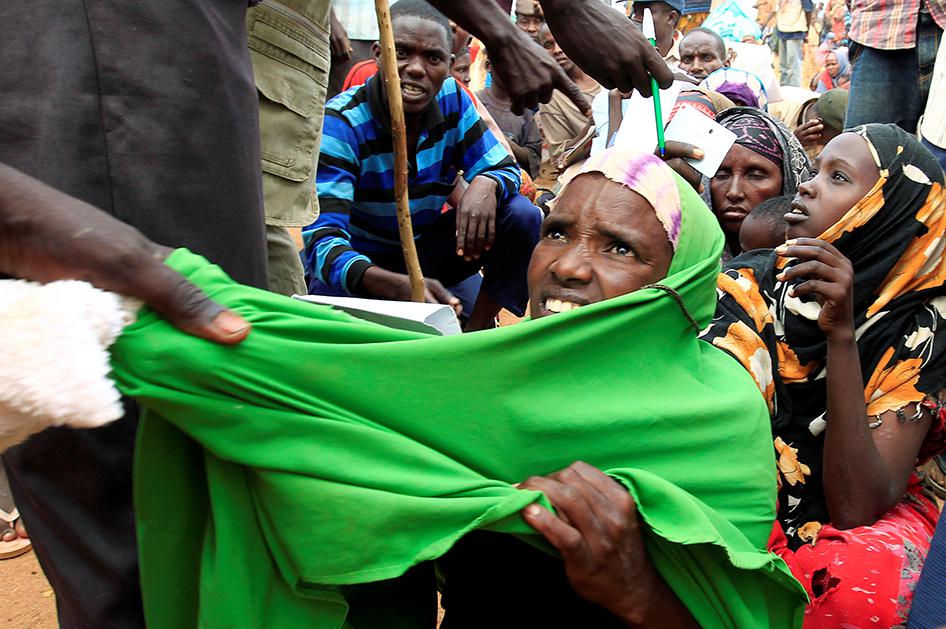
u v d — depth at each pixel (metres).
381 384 1.51
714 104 4.86
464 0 2.44
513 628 1.81
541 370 1.65
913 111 4.90
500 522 1.50
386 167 3.72
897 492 2.40
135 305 1.33
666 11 6.82
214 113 1.71
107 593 1.67
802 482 2.52
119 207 1.62
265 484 1.48
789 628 1.81
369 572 1.48
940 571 2.15
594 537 1.52
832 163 2.58
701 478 1.75
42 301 1.21
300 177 2.74
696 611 1.65
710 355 2.04
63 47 1.60
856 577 2.28
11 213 1.26
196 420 1.40
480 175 3.80
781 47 13.98
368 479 1.47
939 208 2.50
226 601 1.52
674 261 1.90
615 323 1.70
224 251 1.75
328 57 2.85
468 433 1.59
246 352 1.40
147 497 1.51
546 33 6.98
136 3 1.62
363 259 3.49
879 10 4.75
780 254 2.39
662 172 1.90
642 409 1.71
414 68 3.53
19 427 1.23
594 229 1.86
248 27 2.56
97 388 1.23
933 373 2.45
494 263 3.96
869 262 2.54
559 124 7.08
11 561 3.33
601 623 1.79
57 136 1.59
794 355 2.49
